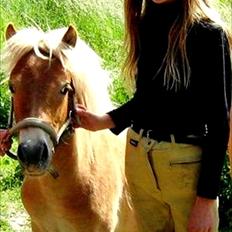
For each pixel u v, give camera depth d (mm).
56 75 3047
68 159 3291
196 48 2752
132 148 3018
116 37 8672
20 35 3150
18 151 2922
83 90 3270
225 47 2746
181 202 2979
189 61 2766
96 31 8734
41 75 3025
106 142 3660
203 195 2791
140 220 3160
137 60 2969
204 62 2740
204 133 2855
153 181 2984
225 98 2738
